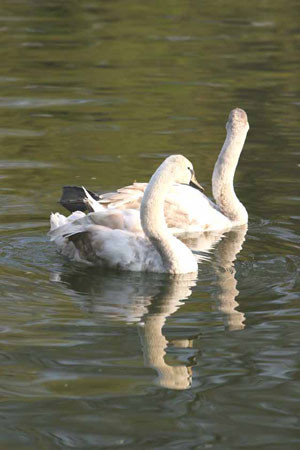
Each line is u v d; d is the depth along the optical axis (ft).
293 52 91.66
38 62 86.12
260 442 24.88
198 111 70.33
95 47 93.15
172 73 82.38
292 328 33.09
